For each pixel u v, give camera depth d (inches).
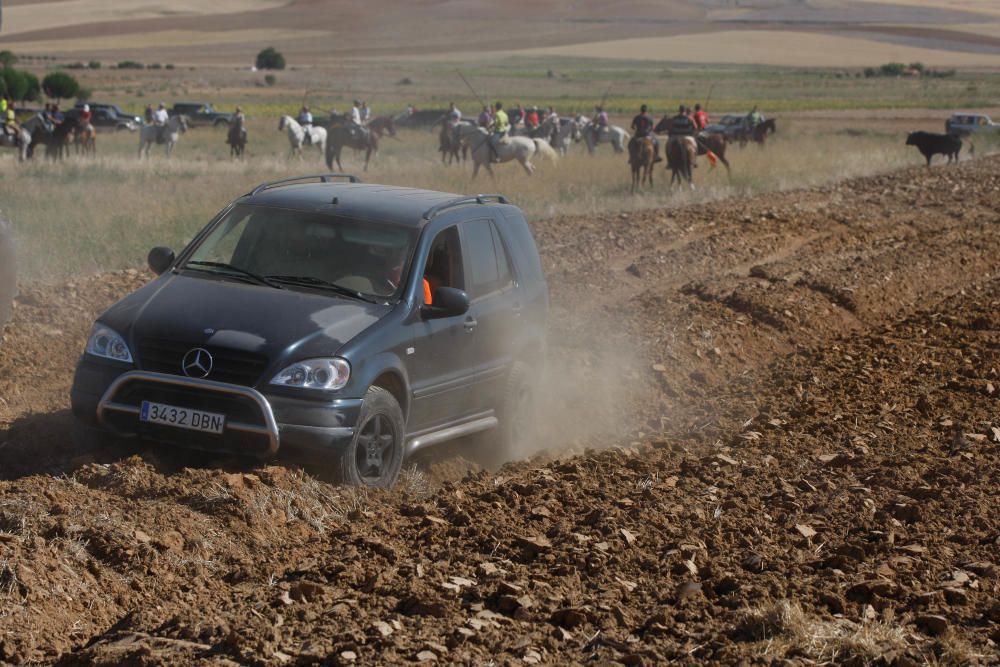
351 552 634.8
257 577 599.8
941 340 1355.8
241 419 714.2
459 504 725.9
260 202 851.4
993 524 710.5
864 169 3474.4
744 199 2628.0
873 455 877.8
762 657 508.4
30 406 913.5
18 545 578.9
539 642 527.5
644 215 2192.4
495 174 3435.0
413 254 807.7
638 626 553.6
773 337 1343.5
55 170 3248.0
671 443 932.6
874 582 596.4
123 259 1588.3
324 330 741.3
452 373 831.1
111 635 522.0
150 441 766.5
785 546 673.0
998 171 3245.6
